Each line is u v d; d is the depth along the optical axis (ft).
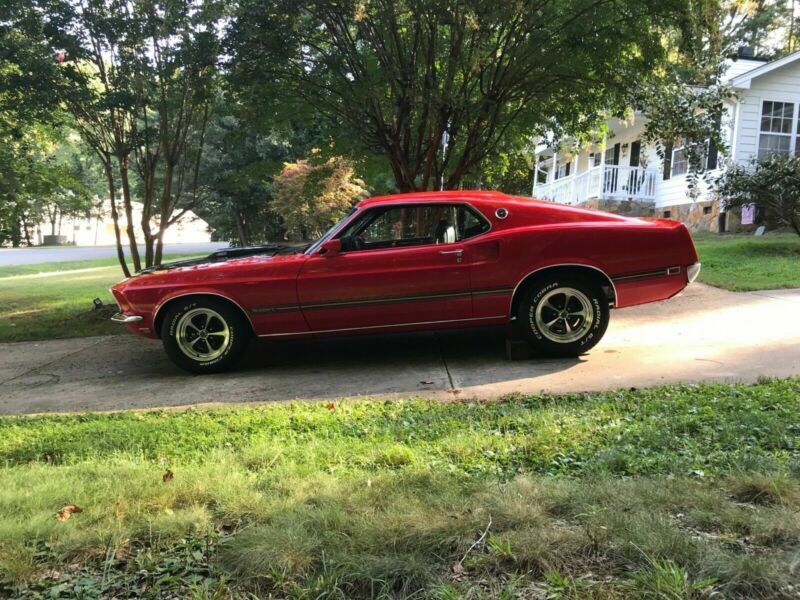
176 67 28.27
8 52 27.12
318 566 7.29
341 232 19.80
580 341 19.17
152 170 33.65
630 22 27.30
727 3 41.78
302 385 18.43
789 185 38.58
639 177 67.21
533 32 27.37
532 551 7.25
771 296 26.84
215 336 20.27
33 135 41.11
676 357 18.56
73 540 8.08
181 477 10.20
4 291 49.98
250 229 109.70
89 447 12.89
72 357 24.62
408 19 26.84
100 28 27.89
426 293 19.13
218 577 7.24
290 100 31.40
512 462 10.71
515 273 18.92
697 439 11.26
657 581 6.53
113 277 61.00
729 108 54.19
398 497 8.87
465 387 17.03
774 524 7.69
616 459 10.21
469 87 30.76
